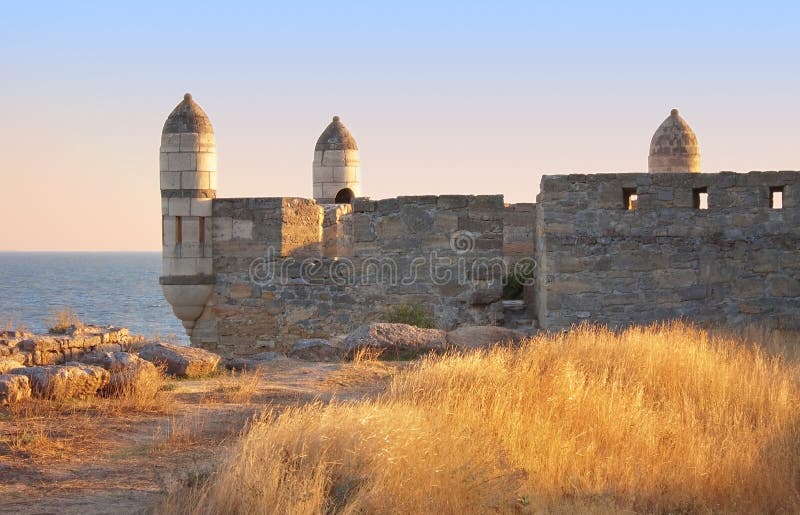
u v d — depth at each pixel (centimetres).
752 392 1711
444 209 2702
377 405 1377
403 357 2153
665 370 1816
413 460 1123
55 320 2644
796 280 2475
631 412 1544
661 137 3850
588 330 2222
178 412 1495
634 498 1245
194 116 2764
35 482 1101
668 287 2462
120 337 2141
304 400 1638
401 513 1018
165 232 2767
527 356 1858
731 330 2394
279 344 2786
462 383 1623
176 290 2756
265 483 990
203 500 988
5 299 9300
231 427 1382
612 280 2455
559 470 1295
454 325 2691
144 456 1216
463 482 1117
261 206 2778
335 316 2766
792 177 2478
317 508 980
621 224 2455
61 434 1317
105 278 16675
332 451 1116
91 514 989
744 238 2477
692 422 1557
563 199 2456
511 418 1417
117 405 1507
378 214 2739
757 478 1323
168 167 2756
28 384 1519
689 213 2464
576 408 1516
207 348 2809
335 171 3734
